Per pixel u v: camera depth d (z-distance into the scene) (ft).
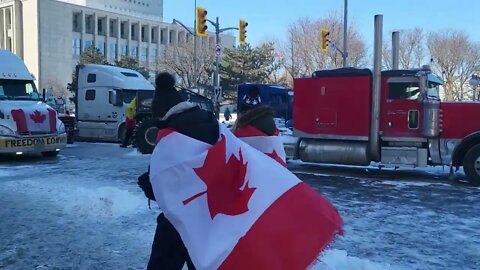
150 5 429.79
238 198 10.35
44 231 21.40
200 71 200.95
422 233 21.65
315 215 10.19
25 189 30.86
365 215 24.91
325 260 16.72
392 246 19.66
